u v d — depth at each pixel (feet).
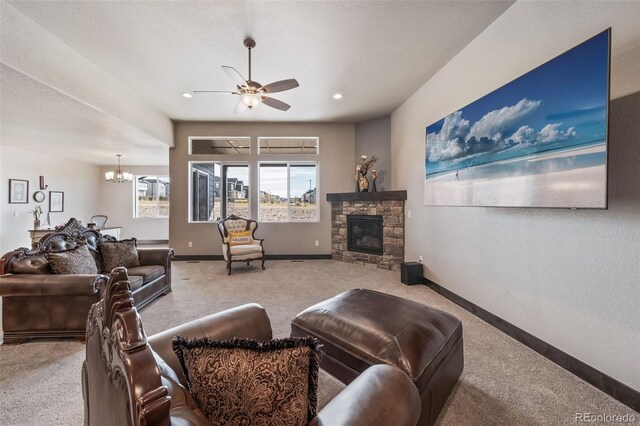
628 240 5.14
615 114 5.36
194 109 16.10
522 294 7.43
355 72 11.66
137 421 1.60
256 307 5.26
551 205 6.03
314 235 19.21
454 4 7.77
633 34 5.12
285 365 2.36
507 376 5.95
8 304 7.56
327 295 11.41
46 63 8.92
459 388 5.55
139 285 9.63
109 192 27.32
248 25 8.62
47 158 22.13
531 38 7.19
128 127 13.91
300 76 11.95
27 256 8.18
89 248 10.03
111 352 2.02
